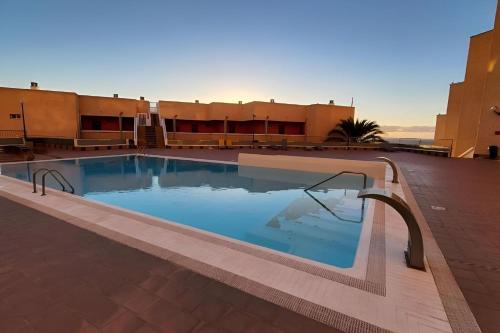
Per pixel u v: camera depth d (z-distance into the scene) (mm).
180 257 3260
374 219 4809
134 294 2547
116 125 26516
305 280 2756
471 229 4445
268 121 28469
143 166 14609
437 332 2070
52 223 4477
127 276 2857
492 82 16094
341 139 28062
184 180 11422
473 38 19797
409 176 9914
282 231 5910
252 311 2307
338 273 2891
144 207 7820
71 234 4008
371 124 27328
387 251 3482
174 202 8305
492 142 16297
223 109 28625
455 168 12047
